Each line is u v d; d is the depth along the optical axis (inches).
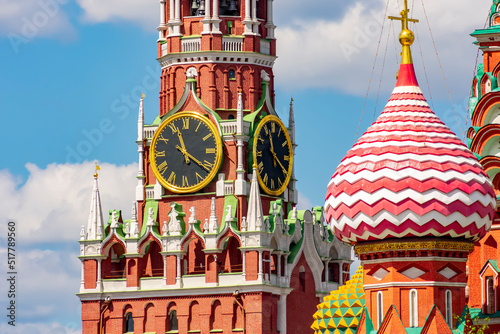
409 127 6245.1
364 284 6299.2
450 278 6215.6
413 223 6122.1
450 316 6215.6
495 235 6565.0
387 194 6131.9
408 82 6378.0
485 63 6673.2
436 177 6122.1
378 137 6250.0
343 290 6776.6
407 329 6181.1
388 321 6200.8
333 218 6309.1
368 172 6181.1
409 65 6397.6
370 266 6274.6
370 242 6245.1
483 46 6673.2
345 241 6348.4
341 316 6619.1
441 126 6274.6
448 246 6190.9
